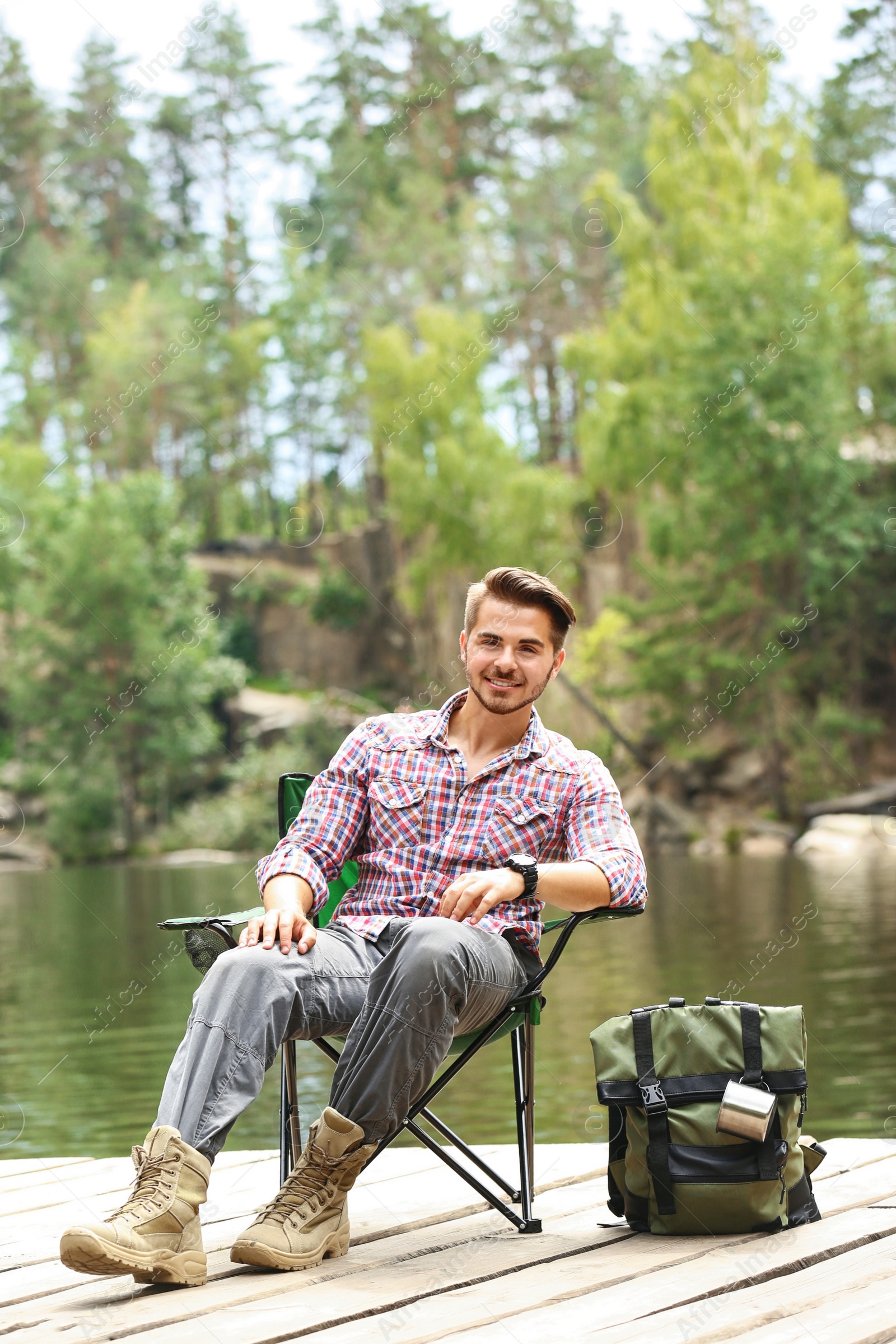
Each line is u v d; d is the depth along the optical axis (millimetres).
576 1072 4445
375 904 2057
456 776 2092
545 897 1899
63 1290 1769
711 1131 1899
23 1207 2332
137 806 27953
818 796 22234
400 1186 2336
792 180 23141
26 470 29438
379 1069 1794
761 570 23156
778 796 22016
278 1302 1632
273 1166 2596
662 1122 1906
